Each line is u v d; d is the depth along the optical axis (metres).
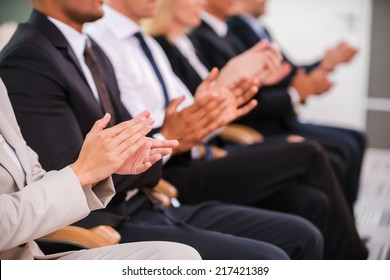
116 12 4.11
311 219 3.87
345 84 8.01
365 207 5.95
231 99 3.63
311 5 7.97
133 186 3.20
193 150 4.40
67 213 2.22
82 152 2.29
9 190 2.38
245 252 2.95
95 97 3.30
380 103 7.97
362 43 7.91
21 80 2.96
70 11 3.21
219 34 5.60
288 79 5.93
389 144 8.02
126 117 3.47
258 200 3.97
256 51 3.97
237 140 5.00
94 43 3.54
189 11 4.85
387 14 7.82
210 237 3.05
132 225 3.16
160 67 4.43
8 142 2.48
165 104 4.25
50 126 2.95
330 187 4.00
